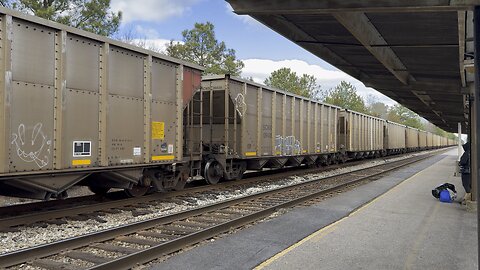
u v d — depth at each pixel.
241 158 14.45
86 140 8.02
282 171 20.53
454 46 9.79
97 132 8.30
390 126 40.81
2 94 6.52
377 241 6.51
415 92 17.56
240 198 10.25
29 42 6.96
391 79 15.45
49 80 7.30
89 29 20.08
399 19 7.96
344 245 6.25
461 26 6.84
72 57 7.74
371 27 8.73
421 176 18.55
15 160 6.72
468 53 7.83
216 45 35.84
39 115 7.11
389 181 16.17
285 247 6.16
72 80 7.72
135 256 5.22
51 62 7.35
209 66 35.03
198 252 5.84
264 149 16.06
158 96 10.01
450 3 3.95
